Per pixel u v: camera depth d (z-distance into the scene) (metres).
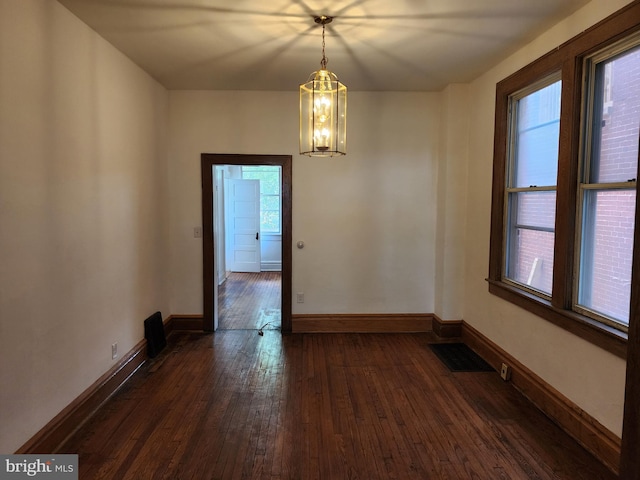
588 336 2.41
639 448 1.63
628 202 2.25
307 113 2.96
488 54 3.33
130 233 3.47
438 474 2.20
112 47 3.11
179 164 4.51
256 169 9.36
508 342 3.42
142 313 3.76
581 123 2.55
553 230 2.94
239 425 2.67
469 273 4.22
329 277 4.64
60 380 2.44
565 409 2.62
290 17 2.64
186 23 2.73
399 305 4.69
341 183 4.57
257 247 9.01
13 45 2.01
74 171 2.58
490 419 2.77
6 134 1.97
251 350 4.08
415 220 4.62
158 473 2.19
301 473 2.20
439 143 4.52
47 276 2.30
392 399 3.05
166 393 3.12
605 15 2.30
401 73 3.83
